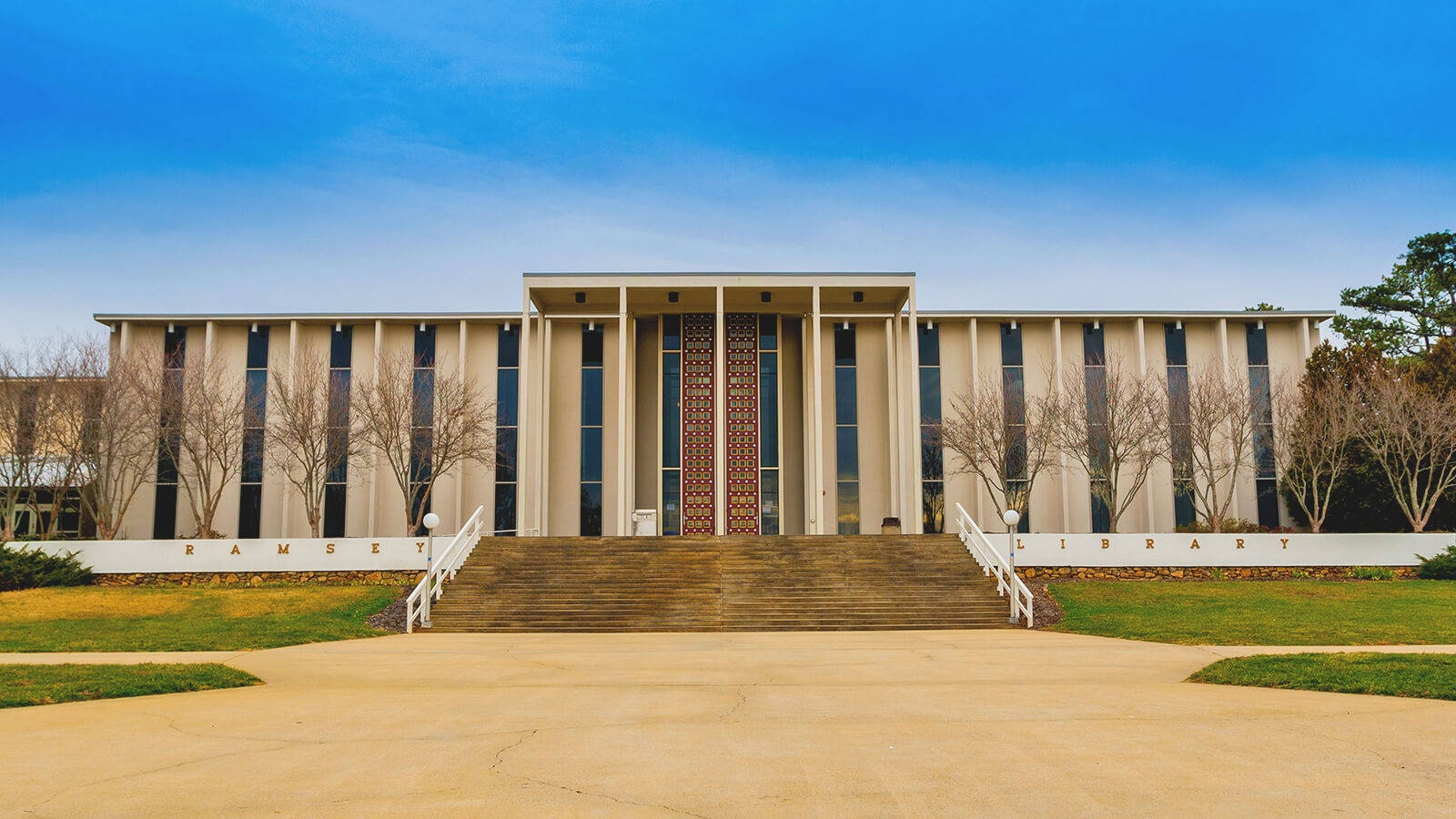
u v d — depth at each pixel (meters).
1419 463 29.77
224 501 35.47
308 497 32.47
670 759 7.90
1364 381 31.98
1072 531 35.88
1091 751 8.12
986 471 36.09
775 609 22.61
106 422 31.59
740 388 36.22
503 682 13.20
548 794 6.79
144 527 35.16
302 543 26.88
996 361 37.41
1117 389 33.06
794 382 36.78
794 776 7.28
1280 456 33.19
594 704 10.97
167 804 6.60
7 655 16.95
